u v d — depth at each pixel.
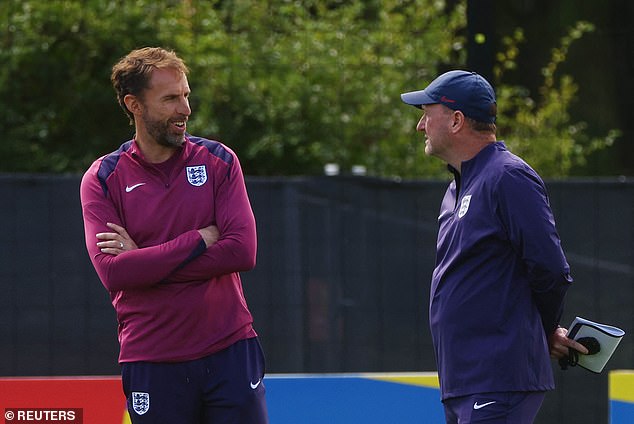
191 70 30.50
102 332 23.17
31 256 23.03
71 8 30.50
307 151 31.03
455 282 14.29
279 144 30.17
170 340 14.34
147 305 14.34
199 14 31.88
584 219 23.53
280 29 32.78
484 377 14.01
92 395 18.27
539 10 43.00
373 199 23.61
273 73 31.58
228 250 14.27
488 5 22.70
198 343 14.38
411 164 31.70
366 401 18.66
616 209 23.58
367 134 31.61
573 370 23.47
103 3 30.77
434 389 18.72
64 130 31.25
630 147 42.09
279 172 31.17
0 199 22.94
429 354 23.67
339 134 31.25
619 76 42.16
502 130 35.50
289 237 23.47
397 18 33.72
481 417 13.98
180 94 14.24
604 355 14.87
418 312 23.67
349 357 23.53
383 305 23.59
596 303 23.58
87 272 23.16
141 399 14.52
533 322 14.13
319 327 23.50
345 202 23.56
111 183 14.53
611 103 42.25
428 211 23.66
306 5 34.03
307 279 23.50
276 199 23.45
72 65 30.75
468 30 22.80
